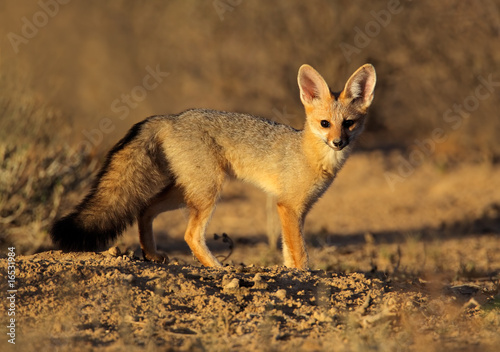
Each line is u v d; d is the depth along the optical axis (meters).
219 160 9.83
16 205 12.60
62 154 13.51
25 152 12.62
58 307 6.84
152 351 5.80
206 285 7.70
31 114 13.62
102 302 7.00
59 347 5.90
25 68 17.33
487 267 11.96
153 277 7.70
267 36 22.58
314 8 22.03
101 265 7.88
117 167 9.19
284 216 9.86
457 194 18.25
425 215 16.81
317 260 12.58
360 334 6.45
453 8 21.58
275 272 8.43
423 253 13.31
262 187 10.16
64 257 8.66
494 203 17.03
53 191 12.80
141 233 9.54
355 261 12.63
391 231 15.55
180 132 9.62
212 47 23.39
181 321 6.75
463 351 6.02
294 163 9.76
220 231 15.62
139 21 24.25
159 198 9.66
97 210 8.95
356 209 17.59
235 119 10.02
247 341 6.23
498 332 6.72
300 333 6.55
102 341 6.15
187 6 23.61
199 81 23.50
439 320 7.17
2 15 23.27
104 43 23.45
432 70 22.00
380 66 22.25
